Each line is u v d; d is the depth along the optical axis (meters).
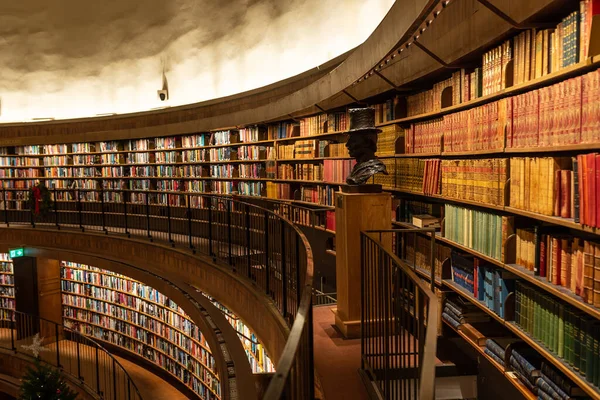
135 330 10.34
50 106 11.82
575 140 2.22
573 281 2.33
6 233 10.55
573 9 2.47
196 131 9.41
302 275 3.76
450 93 3.85
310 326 2.22
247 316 5.16
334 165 6.07
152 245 7.98
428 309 1.74
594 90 2.06
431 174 4.03
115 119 10.90
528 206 2.67
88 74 11.23
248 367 3.63
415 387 2.14
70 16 10.59
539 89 2.52
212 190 9.27
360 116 4.06
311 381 2.22
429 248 4.15
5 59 11.62
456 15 3.26
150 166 10.61
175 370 9.26
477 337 3.31
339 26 6.58
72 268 11.44
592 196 2.06
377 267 3.01
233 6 8.18
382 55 3.67
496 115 3.01
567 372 2.29
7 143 11.89
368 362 3.07
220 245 7.19
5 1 10.73
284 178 7.50
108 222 11.06
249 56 8.41
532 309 2.71
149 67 10.40
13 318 12.18
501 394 3.18
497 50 3.02
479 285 3.32
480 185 3.23
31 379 7.28
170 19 9.41
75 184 11.59
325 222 6.30
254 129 8.30
